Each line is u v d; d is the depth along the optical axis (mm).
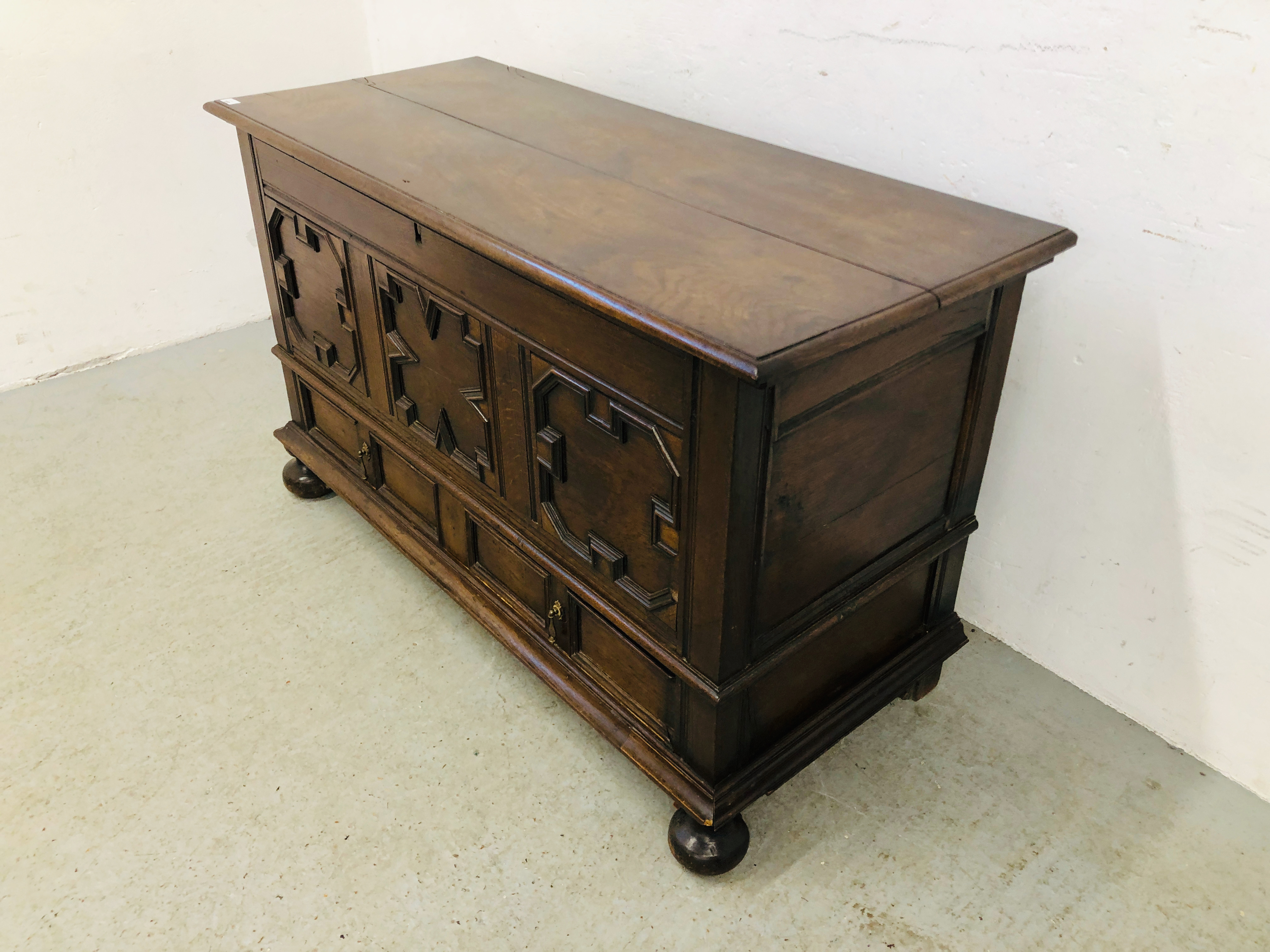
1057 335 1480
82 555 1990
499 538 1558
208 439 2367
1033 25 1331
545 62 2133
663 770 1400
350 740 1612
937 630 1631
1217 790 1535
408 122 1654
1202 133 1237
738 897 1381
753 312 1034
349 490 1949
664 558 1244
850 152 1627
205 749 1590
